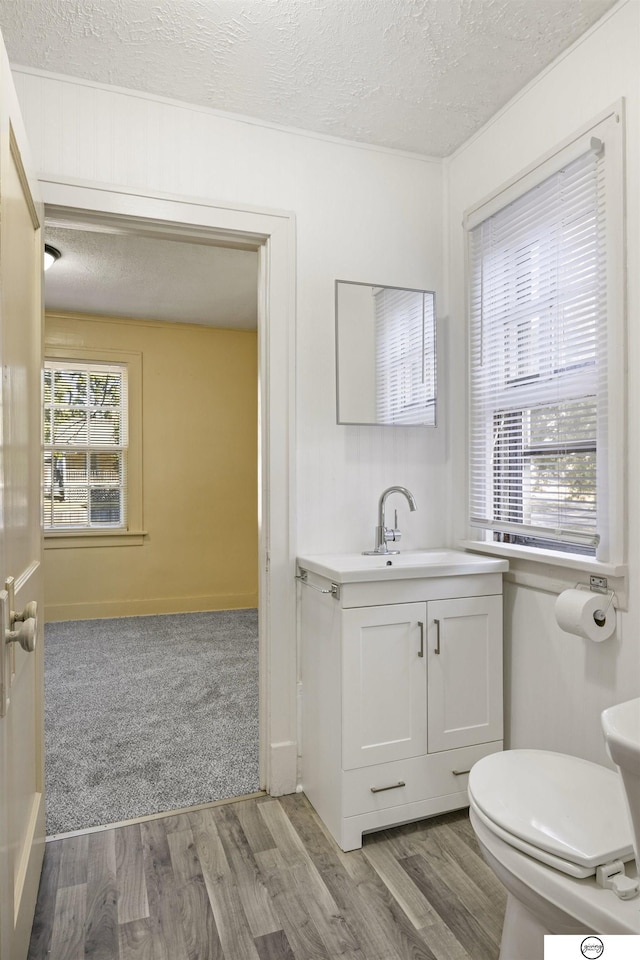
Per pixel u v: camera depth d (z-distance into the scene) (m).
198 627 4.83
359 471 2.42
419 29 1.79
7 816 1.16
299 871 1.79
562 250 1.93
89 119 2.04
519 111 2.13
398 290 2.45
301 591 2.29
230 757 2.55
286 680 2.28
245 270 3.92
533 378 2.08
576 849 1.16
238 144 2.24
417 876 1.77
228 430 5.57
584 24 1.80
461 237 2.49
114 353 5.15
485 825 1.29
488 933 1.54
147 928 1.56
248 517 5.64
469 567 2.07
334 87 2.08
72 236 3.34
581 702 1.88
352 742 1.91
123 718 2.98
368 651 1.94
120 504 5.25
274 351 2.27
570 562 1.85
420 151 2.53
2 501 1.11
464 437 2.48
